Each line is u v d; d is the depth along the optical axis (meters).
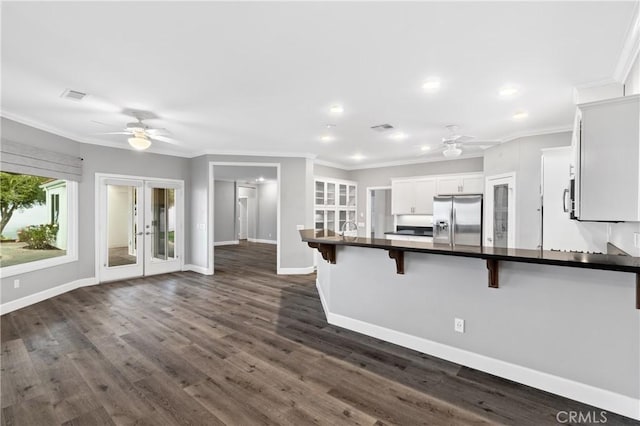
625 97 2.15
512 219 4.72
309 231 4.29
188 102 3.44
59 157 4.61
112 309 4.12
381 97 3.28
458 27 2.04
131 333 3.33
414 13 1.90
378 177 7.79
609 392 2.05
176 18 1.96
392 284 3.09
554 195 3.64
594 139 2.27
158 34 2.14
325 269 4.04
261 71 2.70
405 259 2.99
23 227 4.42
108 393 2.25
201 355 2.84
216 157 6.29
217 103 3.48
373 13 1.90
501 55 2.39
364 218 8.07
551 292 2.26
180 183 6.52
